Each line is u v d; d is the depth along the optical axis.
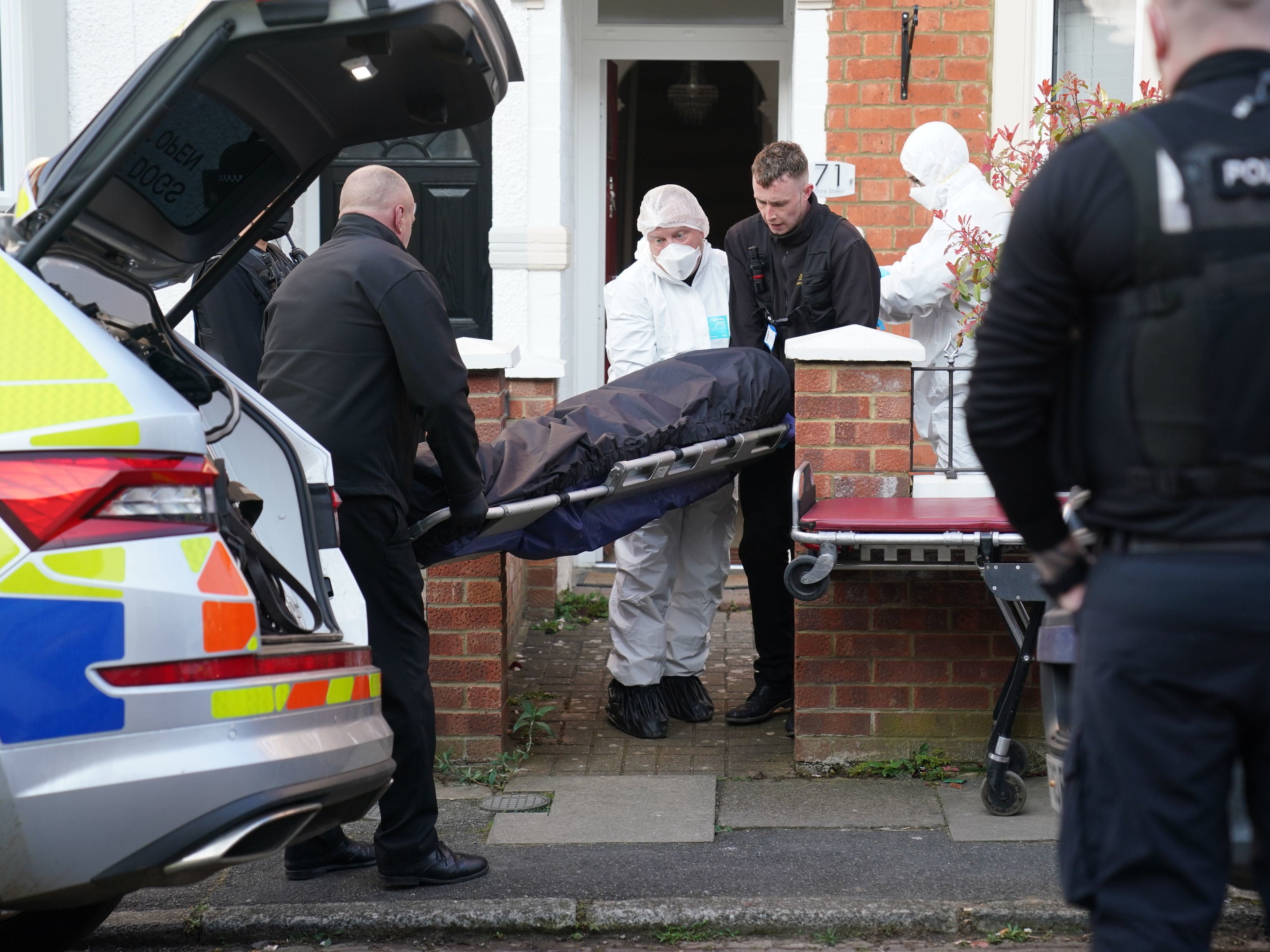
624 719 7.70
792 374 7.80
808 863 5.77
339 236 5.57
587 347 11.21
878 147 9.81
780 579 7.78
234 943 5.24
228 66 4.31
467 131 10.21
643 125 11.68
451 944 5.23
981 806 6.43
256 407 5.01
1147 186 2.79
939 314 7.93
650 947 5.18
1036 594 5.96
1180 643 2.78
